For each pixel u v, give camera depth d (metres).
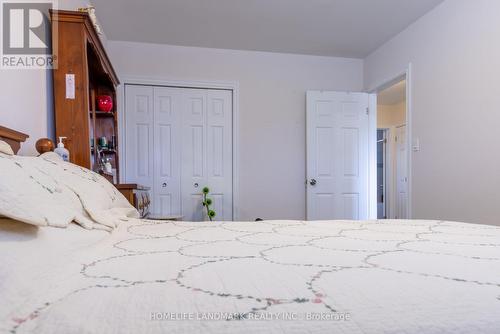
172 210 3.58
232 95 3.71
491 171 2.28
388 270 0.65
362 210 3.84
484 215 2.33
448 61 2.67
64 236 0.76
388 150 6.13
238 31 3.27
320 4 2.77
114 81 2.64
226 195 3.69
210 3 2.74
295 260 0.74
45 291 0.54
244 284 0.57
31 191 0.73
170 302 0.50
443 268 0.67
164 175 3.57
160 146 3.56
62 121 1.81
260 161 3.75
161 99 3.57
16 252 0.60
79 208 0.99
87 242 0.82
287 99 3.83
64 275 0.61
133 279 0.60
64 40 1.81
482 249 0.86
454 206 2.60
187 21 3.06
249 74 3.75
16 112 1.48
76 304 0.49
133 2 2.72
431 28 2.87
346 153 3.84
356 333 0.44
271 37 3.41
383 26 3.19
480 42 2.37
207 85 3.64
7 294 0.51
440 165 2.75
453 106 2.62
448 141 2.67
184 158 3.61
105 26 3.14
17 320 0.46
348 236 1.07
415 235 1.09
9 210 0.63
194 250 0.85
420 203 2.99
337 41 3.52
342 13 2.93
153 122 3.55
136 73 3.49
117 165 2.78
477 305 0.50
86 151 1.82
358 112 3.88
